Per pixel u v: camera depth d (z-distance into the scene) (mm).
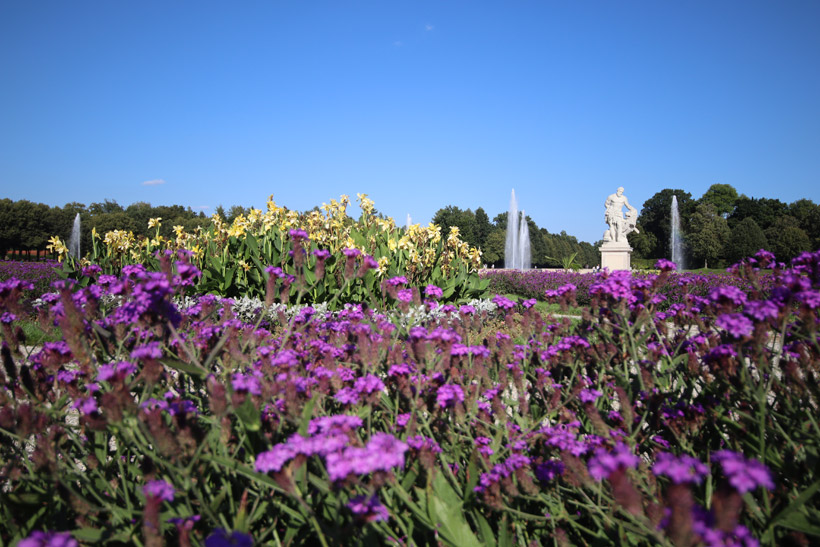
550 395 2453
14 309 2348
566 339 2648
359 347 2309
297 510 1773
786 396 2084
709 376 2408
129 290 2600
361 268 3111
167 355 2402
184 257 2896
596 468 1316
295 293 7207
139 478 1979
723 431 2240
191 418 1753
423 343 2227
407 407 2307
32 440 2154
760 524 1703
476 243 86438
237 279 7844
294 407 1813
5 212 64875
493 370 2762
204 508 1529
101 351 2379
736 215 81438
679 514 1129
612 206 29984
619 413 2283
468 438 2152
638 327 2545
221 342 2031
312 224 8336
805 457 1883
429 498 1657
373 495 1476
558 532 1777
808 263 2482
